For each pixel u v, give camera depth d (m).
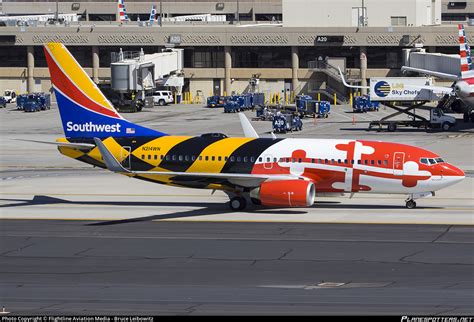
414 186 173.75
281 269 129.62
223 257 137.62
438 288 117.75
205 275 126.56
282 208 181.38
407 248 142.38
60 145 184.50
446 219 166.62
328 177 176.00
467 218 167.50
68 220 170.00
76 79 185.88
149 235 155.12
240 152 179.50
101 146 169.50
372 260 134.50
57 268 131.62
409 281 121.75
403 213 173.50
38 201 192.75
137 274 127.50
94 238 153.00
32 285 121.50
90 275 127.12
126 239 151.88
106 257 138.62
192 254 140.00
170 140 183.62
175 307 109.00
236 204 178.62
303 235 153.50
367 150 175.75
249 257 137.50
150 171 181.25
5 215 175.75
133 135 185.50
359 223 163.75
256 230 158.50
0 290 118.50
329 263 133.00
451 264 131.50
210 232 157.12
